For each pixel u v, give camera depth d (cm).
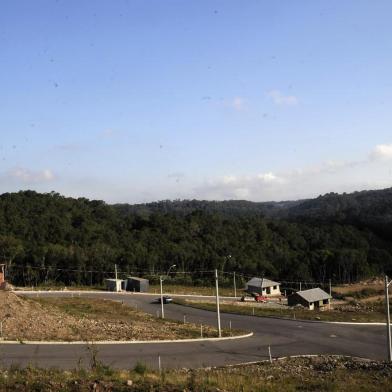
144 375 2209
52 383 1841
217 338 4472
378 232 16662
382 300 9488
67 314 4900
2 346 3325
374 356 3959
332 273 13488
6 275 11369
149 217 16362
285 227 15938
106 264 12288
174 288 11244
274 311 7212
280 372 2947
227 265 13262
